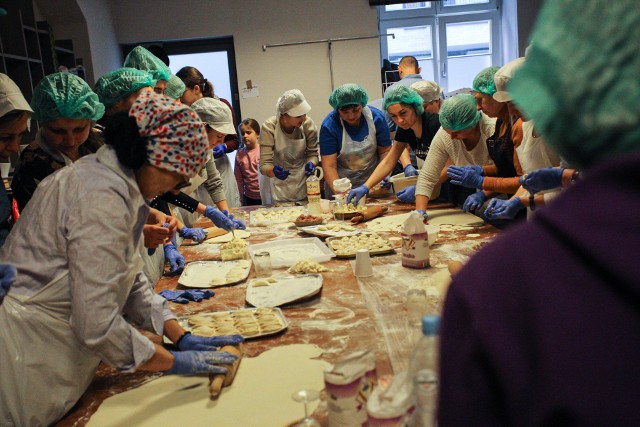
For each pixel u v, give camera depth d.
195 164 1.45
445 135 3.37
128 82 2.51
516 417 0.43
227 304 2.11
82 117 2.06
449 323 0.49
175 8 6.85
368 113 4.25
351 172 4.29
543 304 0.43
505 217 2.64
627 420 0.38
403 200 3.78
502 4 7.45
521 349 0.44
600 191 0.44
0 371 1.36
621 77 0.44
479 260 0.49
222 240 3.18
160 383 1.54
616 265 0.40
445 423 0.48
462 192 3.68
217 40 7.08
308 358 1.60
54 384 1.40
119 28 6.88
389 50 7.54
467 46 7.60
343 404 1.10
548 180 2.32
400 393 1.00
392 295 2.03
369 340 1.64
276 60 6.94
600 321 0.41
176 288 2.37
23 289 1.40
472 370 0.46
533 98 0.50
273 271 2.49
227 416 1.35
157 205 2.87
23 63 4.64
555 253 0.44
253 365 1.59
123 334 1.35
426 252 2.35
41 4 5.80
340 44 6.92
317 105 7.03
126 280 1.47
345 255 2.60
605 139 0.46
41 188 1.43
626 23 0.44
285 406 1.36
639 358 0.39
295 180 4.48
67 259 1.38
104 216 1.33
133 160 1.38
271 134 4.40
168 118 1.40
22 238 1.42
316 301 2.04
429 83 3.98
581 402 0.39
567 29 0.47
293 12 6.86
